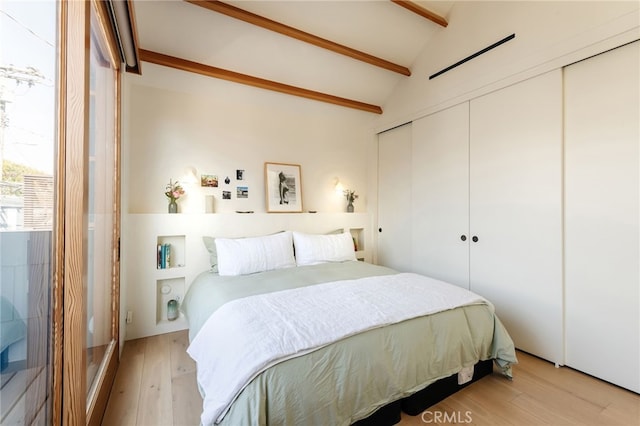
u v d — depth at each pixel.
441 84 2.91
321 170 3.62
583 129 1.92
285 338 1.19
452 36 2.79
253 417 0.96
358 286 1.93
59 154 0.96
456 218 2.75
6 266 0.74
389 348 1.34
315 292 1.80
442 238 2.88
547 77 2.08
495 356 1.75
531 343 2.17
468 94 2.63
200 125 2.85
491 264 2.44
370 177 3.91
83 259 1.03
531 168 2.18
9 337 0.75
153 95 2.63
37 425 0.87
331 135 3.69
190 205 2.78
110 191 1.84
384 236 3.74
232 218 2.82
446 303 1.66
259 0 2.26
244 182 3.08
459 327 1.59
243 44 2.60
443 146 2.88
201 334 1.48
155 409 1.52
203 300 1.90
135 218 2.39
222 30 2.44
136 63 2.13
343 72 3.15
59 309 0.96
